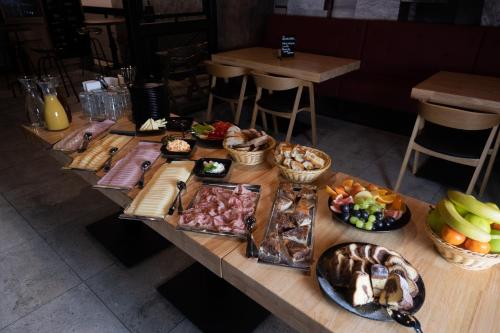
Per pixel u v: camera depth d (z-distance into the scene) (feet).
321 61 11.07
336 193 4.05
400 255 3.17
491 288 3.00
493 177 9.54
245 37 15.12
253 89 12.31
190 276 5.95
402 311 2.65
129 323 5.24
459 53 11.07
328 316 2.73
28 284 5.91
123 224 7.21
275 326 5.21
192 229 3.66
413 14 12.12
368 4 12.92
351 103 13.23
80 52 23.30
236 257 3.34
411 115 12.00
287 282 3.06
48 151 5.80
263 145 5.09
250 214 3.87
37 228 7.34
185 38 14.48
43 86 6.02
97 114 6.92
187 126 6.23
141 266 6.34
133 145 5.71
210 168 4.72
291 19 14.46
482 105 7.50
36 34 20.90
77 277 6.08
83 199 8.40
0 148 11.20
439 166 10.07
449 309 2.80
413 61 12.05
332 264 3.06
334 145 11.37
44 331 5.08
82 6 22.25
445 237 3.13
